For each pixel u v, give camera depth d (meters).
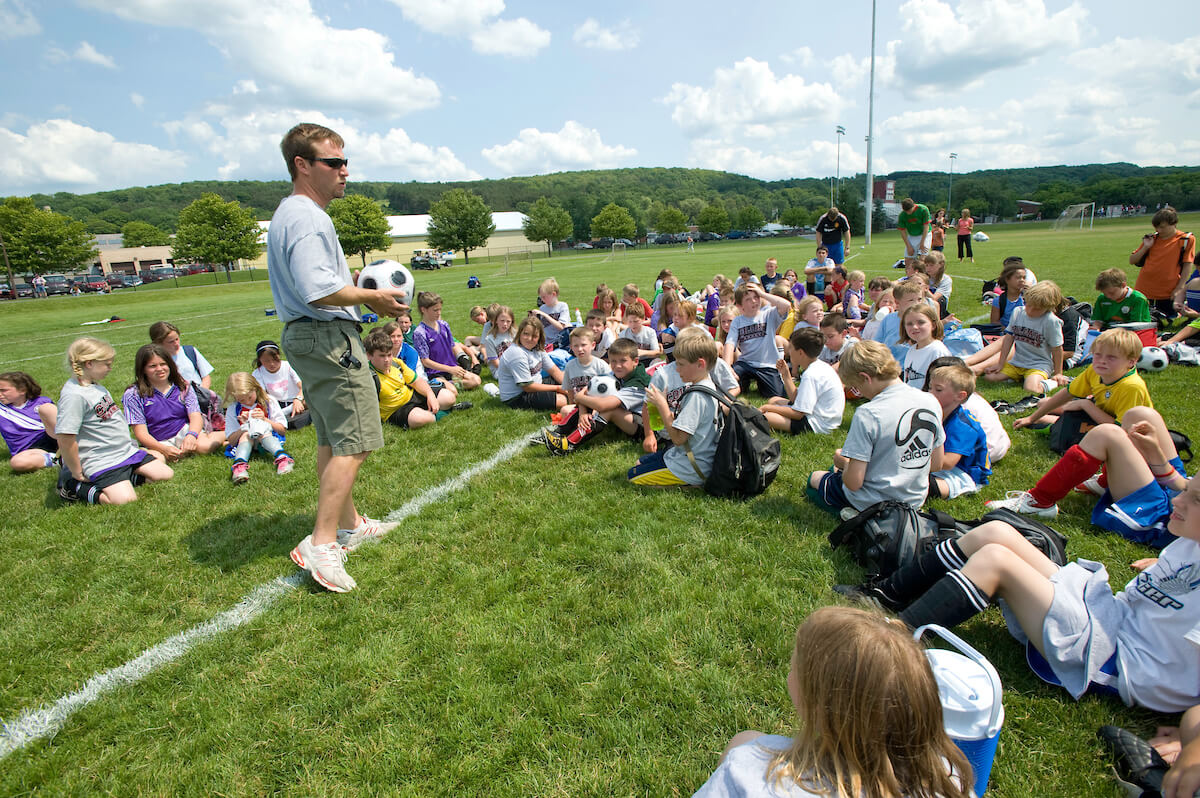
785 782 1.32
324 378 3.54
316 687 2.80
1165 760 2.13
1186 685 2.26
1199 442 4.99
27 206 64.94
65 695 2.89
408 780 2.31
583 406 5.70
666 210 108.75
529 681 2.76
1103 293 7.84
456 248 87.50
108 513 4.93
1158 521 3.55
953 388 4.16
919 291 6.38
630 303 9.98
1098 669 2.40
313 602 3.50
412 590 3.53
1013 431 5.61
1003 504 3.97
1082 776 2.19
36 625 3.44
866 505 3.77
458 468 5.48
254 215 76.56
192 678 2.93
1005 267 8.02
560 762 2.35
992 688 1.83
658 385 5.40
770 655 2.84
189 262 79.81
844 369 3.85
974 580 2.54
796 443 5.63
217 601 3.58
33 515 5.04
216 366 11.31
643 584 3.45
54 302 33.81
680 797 2.17
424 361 8.20
